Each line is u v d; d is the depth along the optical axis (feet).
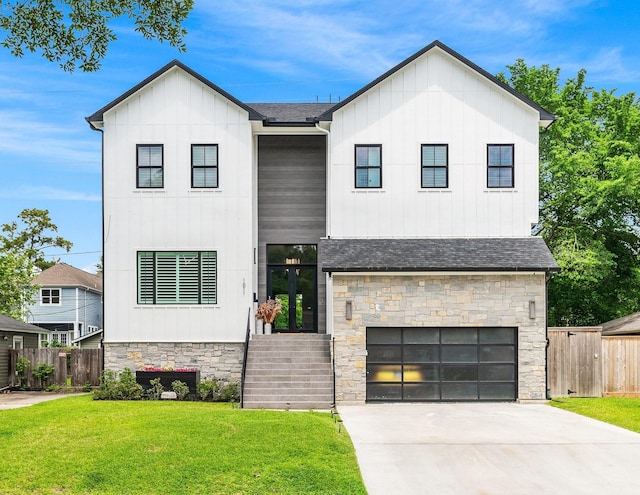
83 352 76.33
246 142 70.33
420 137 69.26
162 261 69.77
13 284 125.59
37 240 190.60
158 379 65.62
